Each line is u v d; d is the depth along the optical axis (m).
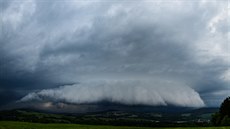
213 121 139.25
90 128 85.25
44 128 82.81
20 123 96.00
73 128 83.94
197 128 79.31
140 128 88.31
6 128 81.06
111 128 86.50
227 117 125.94
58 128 83.19
